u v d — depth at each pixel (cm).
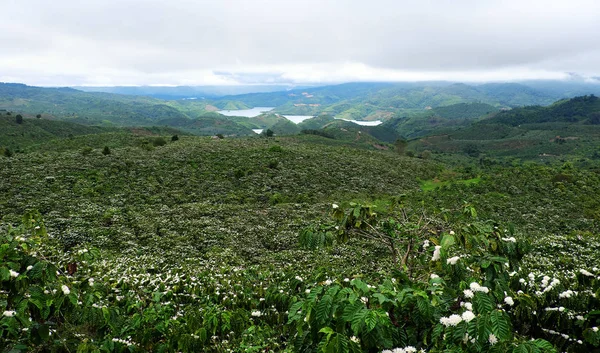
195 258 2144
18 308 493
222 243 2612
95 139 8519
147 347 663
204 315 728
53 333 583
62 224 2716
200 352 690
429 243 673
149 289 1202
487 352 362
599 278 635
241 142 8319
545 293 617
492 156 18225
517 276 712
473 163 12988
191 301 1094
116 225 2850
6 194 3544
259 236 2881
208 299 1052
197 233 2784
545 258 1859
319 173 5641
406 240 676
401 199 749
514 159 16700
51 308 576
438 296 463
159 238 2586
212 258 2175
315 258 2219
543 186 5084
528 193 4875
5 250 531
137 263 1881
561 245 2248
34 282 564
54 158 5200
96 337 660
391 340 384
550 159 16150
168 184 4525
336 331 375
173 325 695
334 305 391
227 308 982
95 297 636
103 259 1830
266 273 1485
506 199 4538
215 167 5509
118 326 605
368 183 5488
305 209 3803
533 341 337
